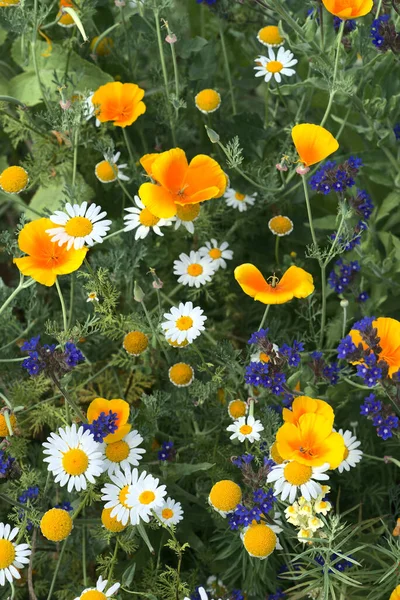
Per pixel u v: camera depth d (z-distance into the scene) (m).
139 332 0.87
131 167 0.99
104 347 0.98
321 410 0.79
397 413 0.89
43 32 1.04
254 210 1.01
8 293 0.95
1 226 1.16
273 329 0.95
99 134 1.01
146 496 0.79
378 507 0.89
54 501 0.89
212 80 1.07
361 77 0.95
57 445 0.79
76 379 0.97
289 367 0.87
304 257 1.04
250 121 1.03
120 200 1.04
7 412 0.79
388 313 1.01
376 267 0.94
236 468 0.88
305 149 0.84
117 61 1.06
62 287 1.02
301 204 1.05
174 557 0.90
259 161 1.01
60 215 0.83
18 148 1.16
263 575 0.82
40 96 1.04
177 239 1.00
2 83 1.06
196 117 1.07
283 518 0.83
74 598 0.83
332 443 0.77
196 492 0.90
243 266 0.82
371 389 0.89
